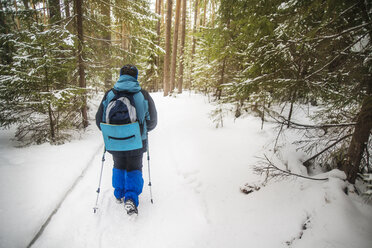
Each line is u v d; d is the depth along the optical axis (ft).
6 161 10.19
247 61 16.70
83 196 8.16
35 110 13.29
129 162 7.18
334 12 6.81
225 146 14.28
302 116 19.11
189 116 24.38
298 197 7.66
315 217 6.47
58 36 13.15
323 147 10.19
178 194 8.79
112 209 7.53
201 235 6.60
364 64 6.38
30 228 6.04
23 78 11.74
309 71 9.37
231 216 7.50
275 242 6.17
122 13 20.43
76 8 16.11
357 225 5.89
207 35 11.33
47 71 12.88
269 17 7.92
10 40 11.71
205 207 7.99
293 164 9.77
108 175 10.05
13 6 15.25
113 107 6.30
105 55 19.49
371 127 6.72
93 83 20.59
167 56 45.88
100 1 18.44
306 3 6.93
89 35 18.99
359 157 7.12
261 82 8.79
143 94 7.10
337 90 8.41
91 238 6.18
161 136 17.02
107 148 6.53
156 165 11.62
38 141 13.74
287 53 8.20
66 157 11.32
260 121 20.12
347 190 7.06
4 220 6.14
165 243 6.23
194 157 12.48
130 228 6.74
